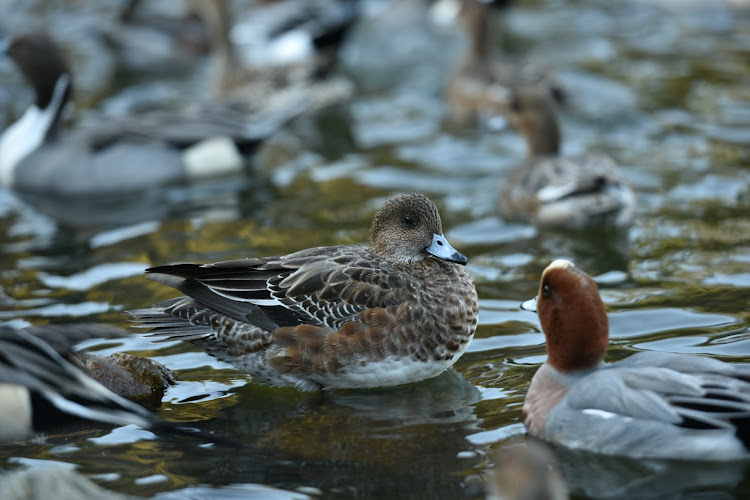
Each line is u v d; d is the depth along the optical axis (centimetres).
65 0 2636
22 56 1722
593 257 1348
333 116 2006
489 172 1700
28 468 870
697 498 796
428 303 1018
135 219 1556
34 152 1717
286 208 1566
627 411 844
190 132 1739
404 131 1914
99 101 2059
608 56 2230
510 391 1001
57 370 854
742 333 1077
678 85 2036
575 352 908
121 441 921
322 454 894
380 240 1102
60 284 1296
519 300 1218
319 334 1003
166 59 2347
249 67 2133
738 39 2314
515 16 2552
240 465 877
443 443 904
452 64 2302
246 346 1016
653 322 1124
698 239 1382
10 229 1522
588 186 1440
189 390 1035
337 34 2316
